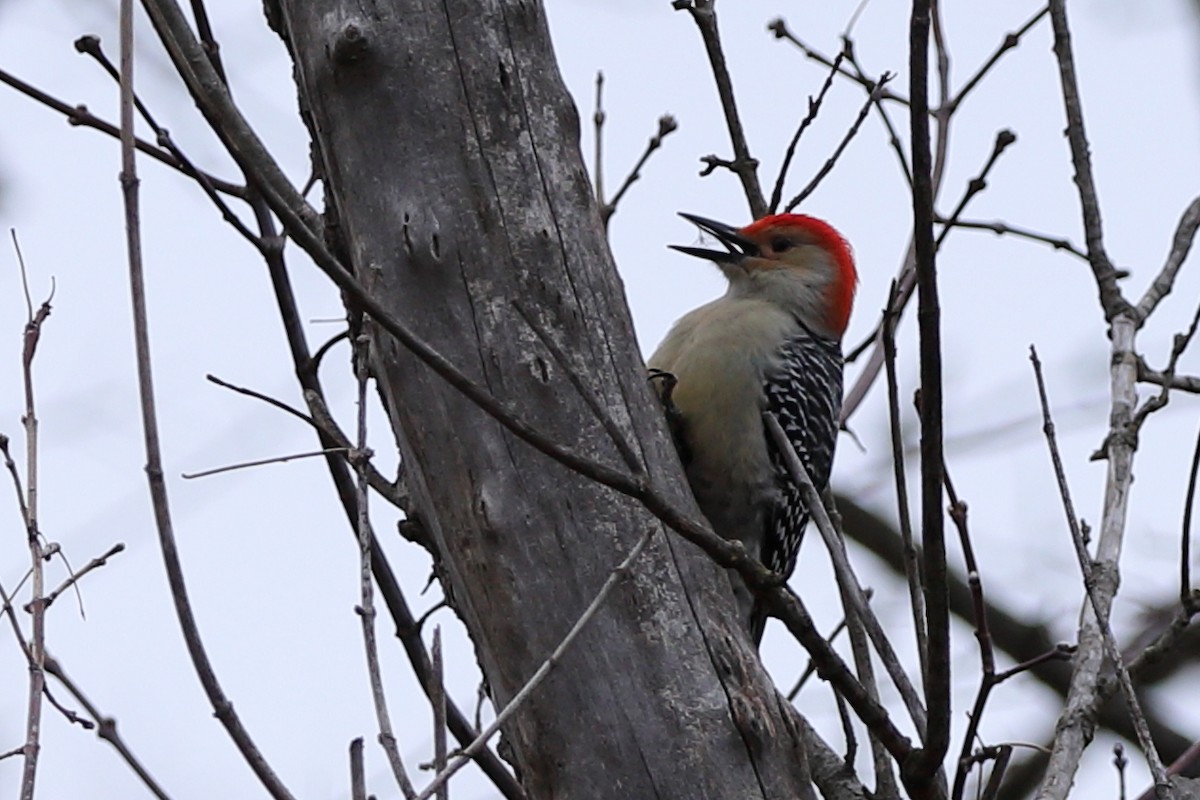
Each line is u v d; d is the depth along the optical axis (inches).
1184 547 322.7
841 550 308.5
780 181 403.9
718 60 401.7
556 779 286.2
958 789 289.9
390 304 298.0
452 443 295.0
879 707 286.5
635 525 292.5
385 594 339.9
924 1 261.0
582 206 307.0
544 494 291.6
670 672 286.7
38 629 263.0
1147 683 567.5
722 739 284.7
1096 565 335.9
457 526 295.7
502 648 291.9
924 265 264.2
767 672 297.4
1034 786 544.4
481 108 301.9
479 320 295.9
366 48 299.4
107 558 281.7
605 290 305.1
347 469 346.9
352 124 301.9
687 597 292.2
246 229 340.8
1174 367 361.4
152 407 256.1
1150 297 394.0
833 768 341.1
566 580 289.6
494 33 305.3
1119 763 315.6
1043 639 581.0
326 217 319.6
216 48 361.1
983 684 293.1
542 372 294.8
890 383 299.9
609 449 295.3
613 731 284.4
